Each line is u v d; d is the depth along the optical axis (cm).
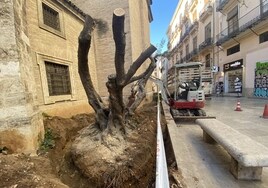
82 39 330
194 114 752
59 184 277
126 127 457
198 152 380
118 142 395
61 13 735
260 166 242
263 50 1383
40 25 599
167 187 137
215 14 2178
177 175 276
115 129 416
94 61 1045
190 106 748
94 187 328
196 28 2731
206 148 405
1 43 372
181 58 3712
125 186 325
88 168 347
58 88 697
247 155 247
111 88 388
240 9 1642
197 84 871
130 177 336
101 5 1054
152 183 342
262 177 277
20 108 380
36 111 448
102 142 393
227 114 822
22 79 387
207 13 2292
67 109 720
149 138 462
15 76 378
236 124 614
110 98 403
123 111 436
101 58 1063
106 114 448
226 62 1984
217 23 2155
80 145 405
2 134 370
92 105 444
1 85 371
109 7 1043
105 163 346
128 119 504
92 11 1067
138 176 348
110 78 377
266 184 259
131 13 1077
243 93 1658
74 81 797
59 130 531
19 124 378
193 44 2961
